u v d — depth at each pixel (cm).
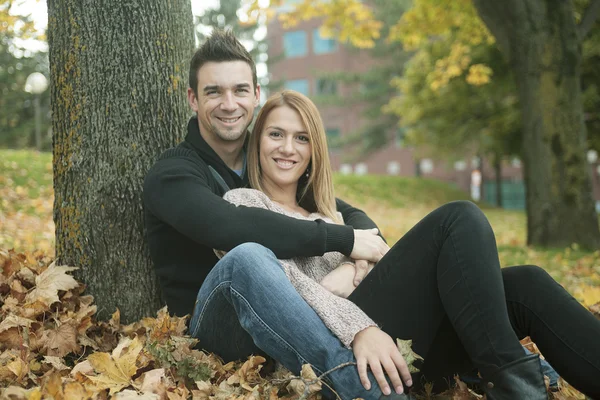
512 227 1422
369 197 2047
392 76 3197
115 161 279
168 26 296
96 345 255
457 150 2422
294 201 280
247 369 218
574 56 870
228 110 265
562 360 194
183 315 249
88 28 277
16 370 205
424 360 214
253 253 207
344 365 190
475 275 191
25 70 2528
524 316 204
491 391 182
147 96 286
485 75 1449
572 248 838
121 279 280
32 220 810
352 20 1180
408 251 206
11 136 2603
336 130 4047
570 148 866
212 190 257
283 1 1043
